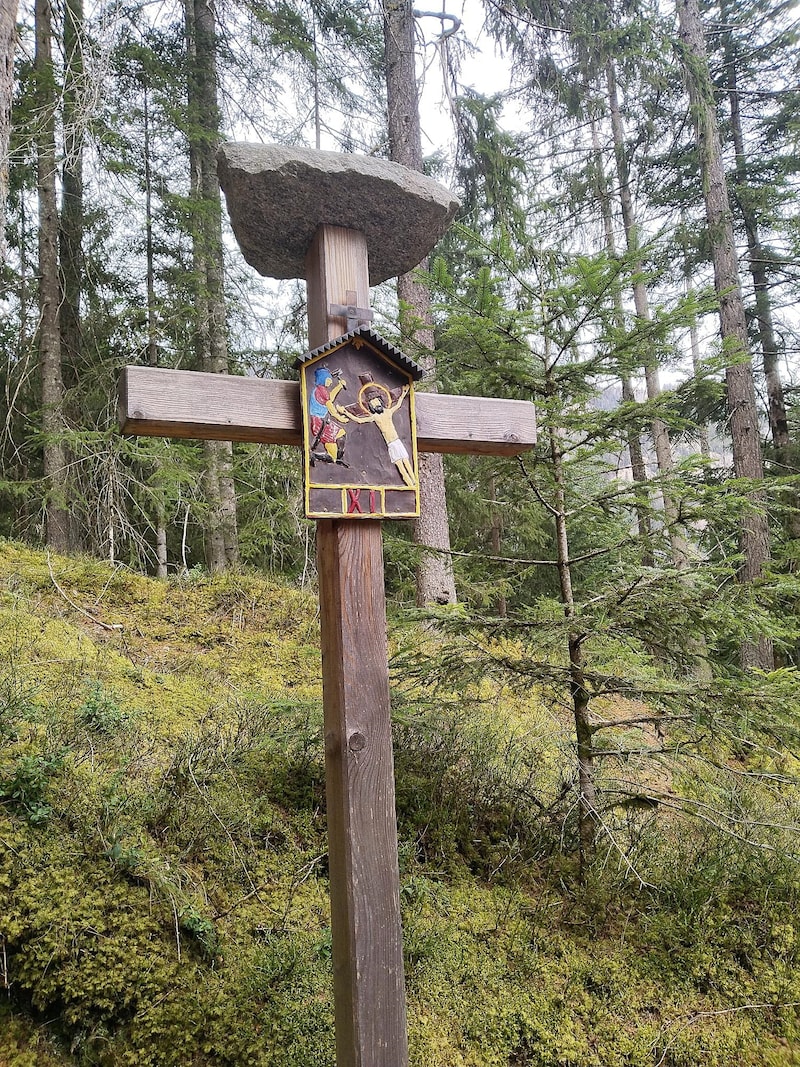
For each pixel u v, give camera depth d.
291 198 2.22
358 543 2.18
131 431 2.07
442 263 3.18
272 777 3.41
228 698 4.56
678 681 3.50
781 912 3.19
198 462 8.23
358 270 2.37
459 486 9.63
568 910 3.10
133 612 5.69
